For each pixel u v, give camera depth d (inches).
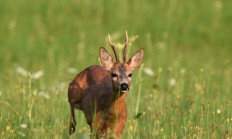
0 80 620.7
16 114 404.2
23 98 473.4
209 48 946.7
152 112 411.8
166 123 396.2
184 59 797.2
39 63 771.4
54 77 634.2
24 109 438.6
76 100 417.4
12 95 506.9
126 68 370.9
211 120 399.9
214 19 1074.1
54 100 458.6
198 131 377.4
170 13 1077.8
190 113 431.8
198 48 940.6
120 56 435.8
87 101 390.9
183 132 380.8
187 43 964.0
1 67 779.4
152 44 935.7
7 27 970.1
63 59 786.8
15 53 845.2
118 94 360.2
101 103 372.8
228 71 669.3
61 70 677.9
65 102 474.6
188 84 595.5
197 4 1127.6
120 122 369.7
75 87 416.8
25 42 890.7
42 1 1088.2
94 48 845.8
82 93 408.5
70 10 1075.3
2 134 358.3
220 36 1009.5
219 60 825.5
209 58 828.0
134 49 882.8
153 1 1128.2
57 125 388.8
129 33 974.4
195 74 642.8
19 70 514.9
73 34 960.9
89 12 1072.2
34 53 847.7
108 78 410.6
